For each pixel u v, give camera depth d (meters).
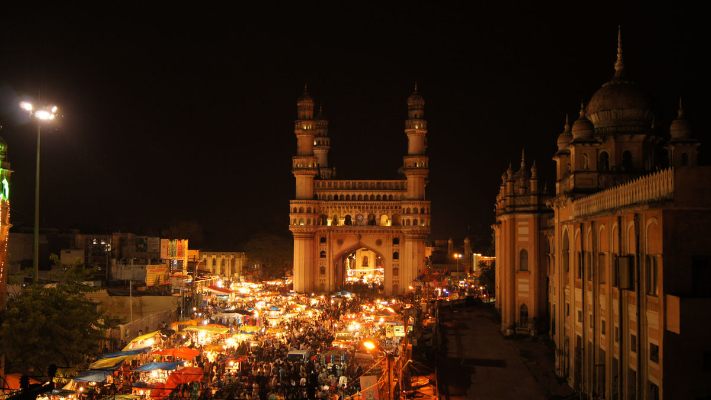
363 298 108.44
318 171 129.62
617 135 42.03
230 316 56.97
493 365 45.28
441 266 146.38
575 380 38.19
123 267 78.25
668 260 24.75
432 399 34.66
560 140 46.41
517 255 56.19
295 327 58.53
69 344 38.06
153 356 40.12
